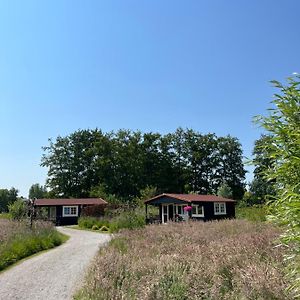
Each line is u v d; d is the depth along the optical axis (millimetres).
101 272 7781
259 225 14859
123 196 75875
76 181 78938
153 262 7953
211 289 6082
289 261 4219
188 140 83938
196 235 13914
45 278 11297
